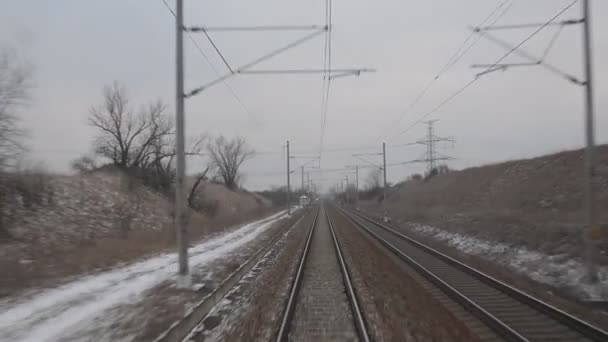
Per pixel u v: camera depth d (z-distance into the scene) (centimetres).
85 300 891
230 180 7456
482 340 672
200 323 778
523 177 3145
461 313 833
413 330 698
